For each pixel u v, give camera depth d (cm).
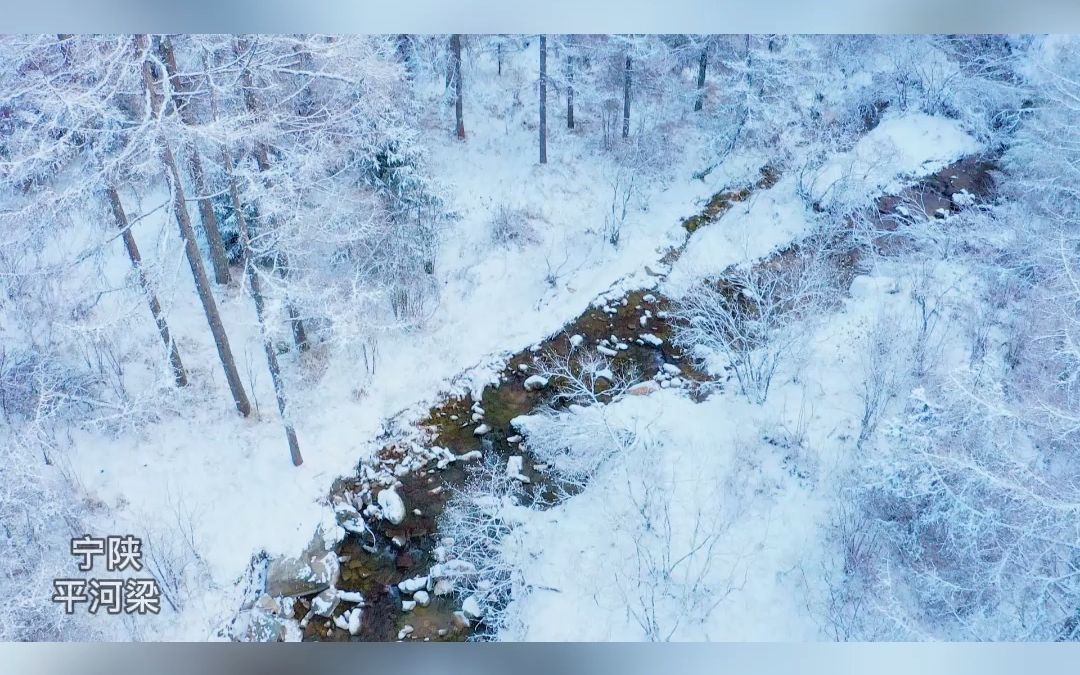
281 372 1334
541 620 1014
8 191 1032
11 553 995
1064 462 1005
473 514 1153
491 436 1295
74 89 903
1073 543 882
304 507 1154
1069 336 1038
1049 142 1456
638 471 1171
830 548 1042
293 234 1158
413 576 1096
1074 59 1490
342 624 1041
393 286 1421
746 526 1081
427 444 1279
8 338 1211
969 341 1264
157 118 912
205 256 1434
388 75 1288
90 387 1225
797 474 1143
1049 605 931
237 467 1184
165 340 1223
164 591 1019
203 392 1266
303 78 1246
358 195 1366
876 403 1141
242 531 1110
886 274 1463
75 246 1312
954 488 981
